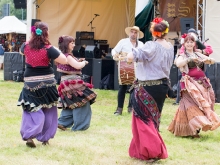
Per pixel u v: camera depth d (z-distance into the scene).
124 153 4.95
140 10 15.92
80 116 6.21
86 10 15.21
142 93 4.45
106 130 6.39
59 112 7.99
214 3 11.11
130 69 7.61
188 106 5.97
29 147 5.01
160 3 14.85
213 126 5.82
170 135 6.20
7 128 6.29
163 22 4.50
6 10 29.78
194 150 5.34
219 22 11.10
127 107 8.69
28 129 4.85
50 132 5.12
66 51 5.55
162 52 4.43
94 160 4.61
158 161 4.59
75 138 5.70
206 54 6.43
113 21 15.46
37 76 4.84
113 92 11.81
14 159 4.53
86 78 12.55
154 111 4.46
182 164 4.61
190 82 5.95
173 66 11.24
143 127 4.41
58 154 4.79
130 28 7.73
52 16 14.89
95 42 15.00
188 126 5.98
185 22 11.21
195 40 5.95
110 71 12.88
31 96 4.84
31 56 4.78
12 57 14.46
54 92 4.96
